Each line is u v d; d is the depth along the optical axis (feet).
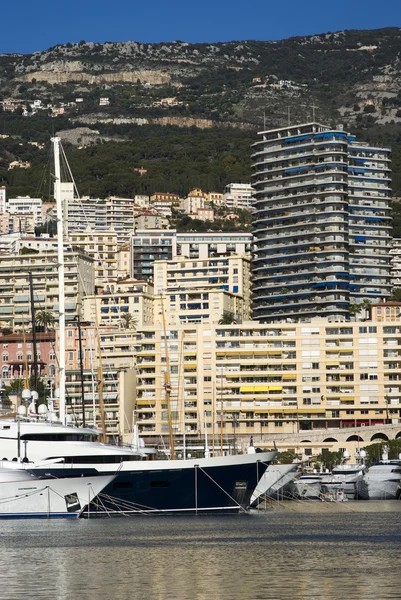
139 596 438.81
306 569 516.73
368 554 578.25
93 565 531.91
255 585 465.47
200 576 494.59
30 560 549.95
